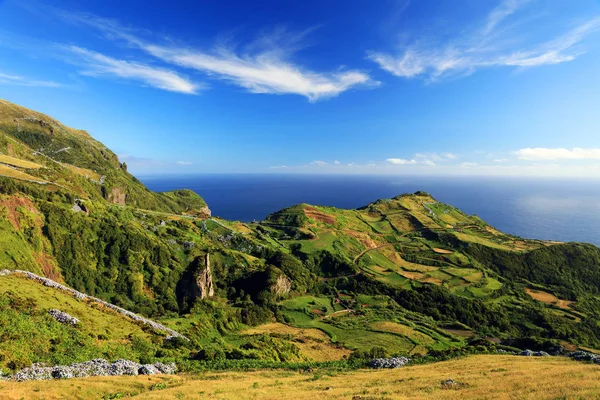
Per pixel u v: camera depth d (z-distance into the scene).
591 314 152.75
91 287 102.56
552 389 25.52
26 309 45.50
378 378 38.44
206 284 121.00
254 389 33.09
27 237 98.19
